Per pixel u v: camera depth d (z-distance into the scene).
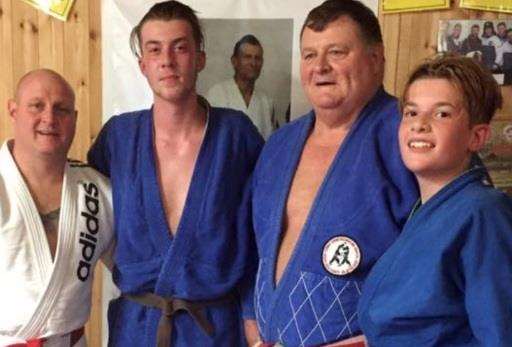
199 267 1.34
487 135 0.97
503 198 0.90
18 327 1.29
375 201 1.10
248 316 1.37
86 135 1.76
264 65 1.66
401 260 0.97
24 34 1.73
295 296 1.12
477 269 0.86
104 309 1.83
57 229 1.35
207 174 1.35
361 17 1.15
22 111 1.30
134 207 1.35
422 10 1.56
